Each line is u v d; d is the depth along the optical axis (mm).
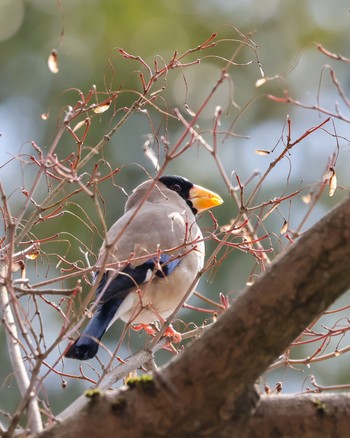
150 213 10156
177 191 11539
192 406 5957
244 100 17250
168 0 18047
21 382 7090
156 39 17594
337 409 6250
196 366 5988
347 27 18859
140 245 9484
